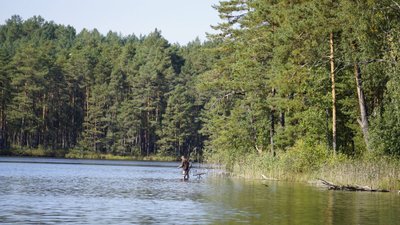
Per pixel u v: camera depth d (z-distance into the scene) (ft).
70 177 176.65
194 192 118.52
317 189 127.44
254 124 204.95
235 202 97.09
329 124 170.40
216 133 227.40
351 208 89.25
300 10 151.43
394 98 132.05
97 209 85.40
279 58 163.12
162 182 156.87
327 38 153.28
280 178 163.63
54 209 84.33
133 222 72.23
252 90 195.52
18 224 68.90
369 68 142.31
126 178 177.78
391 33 132.98
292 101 169.17
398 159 137.90
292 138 181.68
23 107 426.92
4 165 256.93
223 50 225.97
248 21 202.90
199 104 433.48
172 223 71.51
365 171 128.77
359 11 134.31
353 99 167.02
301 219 76.07
